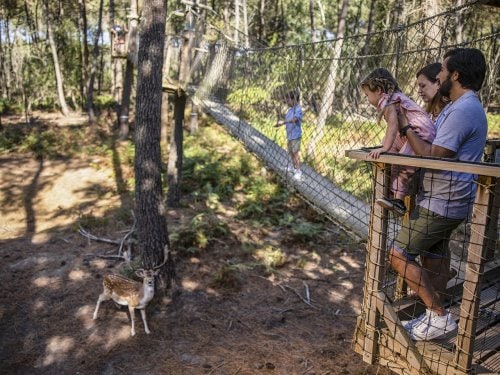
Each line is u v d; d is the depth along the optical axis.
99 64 30.98
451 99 2.50
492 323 2.69
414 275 2.55
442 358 2.35
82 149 13.40
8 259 6.95
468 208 2.43
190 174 10.88
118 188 10.36
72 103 24.52
